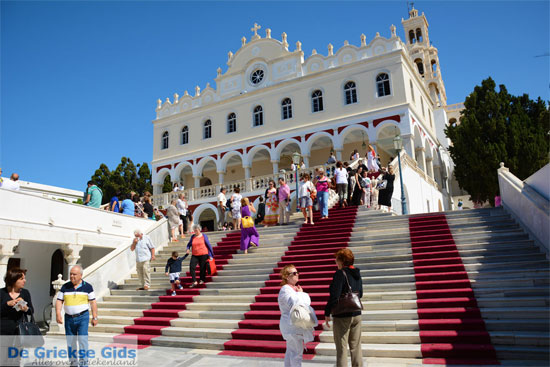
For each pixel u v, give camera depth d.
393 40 25.95
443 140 38.81
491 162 23.53
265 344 7.02
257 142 29.14
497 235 8.88
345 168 15.32
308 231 11.89
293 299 4.86
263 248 11.37
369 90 26.05
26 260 14.06
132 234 15.62
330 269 9.30
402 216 11.69
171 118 33.94
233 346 7.16
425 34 47.50
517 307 6.68
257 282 9.45
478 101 26.22
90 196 14.59
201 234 10.44
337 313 4.81
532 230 8.38
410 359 6.00
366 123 25.50
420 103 29.09
